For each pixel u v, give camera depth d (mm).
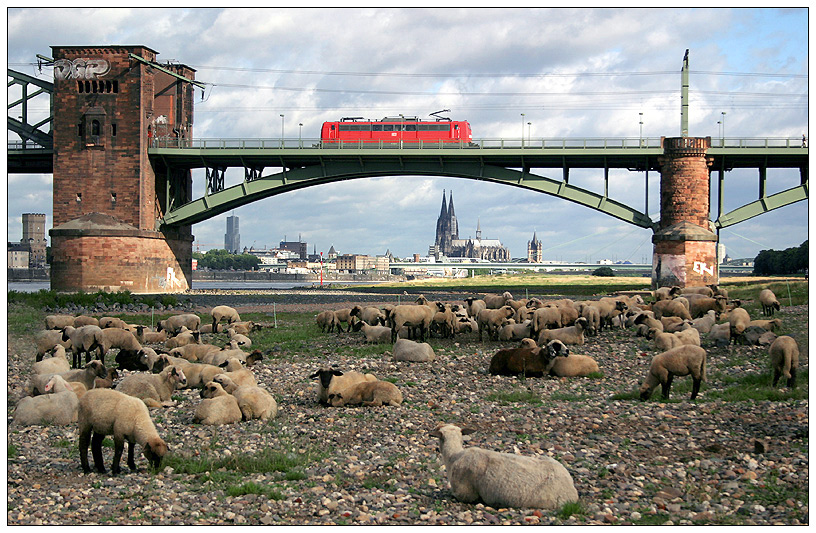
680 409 18734
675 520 11008
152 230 99562
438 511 11688
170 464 14961
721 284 89875
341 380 21531
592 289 100125
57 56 97500
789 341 20500
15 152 102625
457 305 43594
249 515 11703
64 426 18922
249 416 19344
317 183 102312
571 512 11344
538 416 18531
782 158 91688
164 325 41156
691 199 90250
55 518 11578
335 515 11633
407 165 96875
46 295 63688
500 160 96188
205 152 96938
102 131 96938
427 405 20656
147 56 98125
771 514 11180
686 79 91375
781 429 16078
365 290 118375
